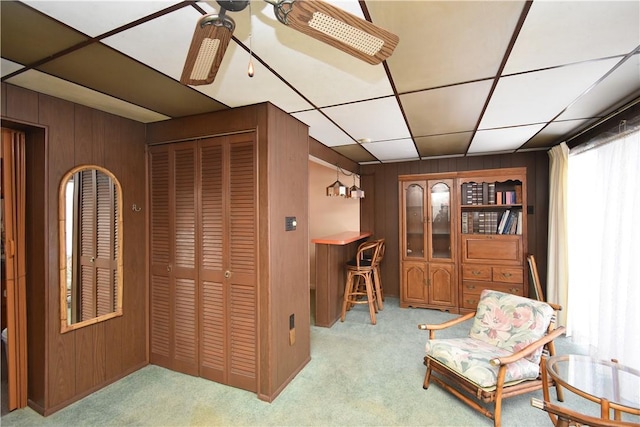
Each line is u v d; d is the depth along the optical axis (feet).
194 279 8.02
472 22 4.16
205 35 3.27
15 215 6.79
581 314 9.89
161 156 8.50
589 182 9.43
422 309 13.87
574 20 4.10
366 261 13.76
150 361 8.71
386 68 5.49
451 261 13.17
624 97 6.88
